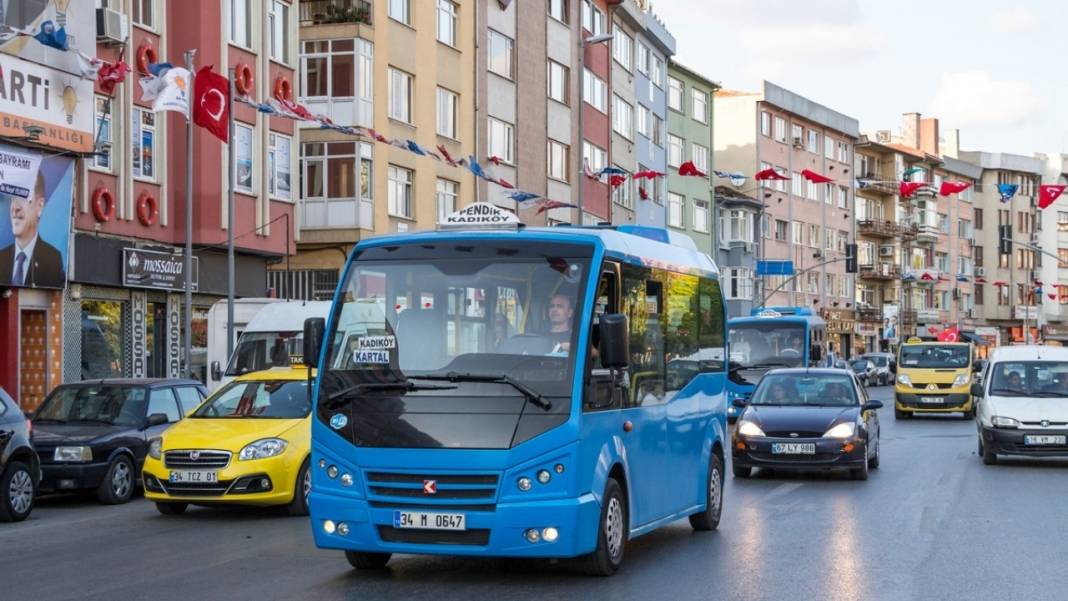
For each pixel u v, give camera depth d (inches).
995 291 4734.3
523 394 409.4
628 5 2492.6
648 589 407.8
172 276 1283.2
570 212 2260.1
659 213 2753.4
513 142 2055.9
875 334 3988.7
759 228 3240.7
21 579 440.5
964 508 634.8
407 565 459.8
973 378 1546.5
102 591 411.5
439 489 407.8
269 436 631.8
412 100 1758.1
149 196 1262.3
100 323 1206.3
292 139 1470.2
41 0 1050.1
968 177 4621.1
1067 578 429.7
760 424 786.2
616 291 442.3
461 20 1898.4
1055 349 946.1
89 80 1113.4
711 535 543.8
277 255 1455.5
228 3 1346.0
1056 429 859.4
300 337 1055.6
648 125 2691.9
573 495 407.2
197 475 621.3
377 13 1652.3
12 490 622.8
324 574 442.0
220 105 1122.0
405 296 428.5
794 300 3472.0
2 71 1005.2
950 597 395.2
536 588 410.0
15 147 1031.0
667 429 497.4
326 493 420.2
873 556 478.6
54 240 1095.6
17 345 1080.8
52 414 755.4
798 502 668.1
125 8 1208.2
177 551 510.0
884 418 1592.0
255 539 545.3
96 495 726.5
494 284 423.8
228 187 1277.1
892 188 3993.6
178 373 1312.7
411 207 1755.7
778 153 3420.3
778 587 411.8
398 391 416.5
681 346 524.1
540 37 2144.4
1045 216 4906.5
